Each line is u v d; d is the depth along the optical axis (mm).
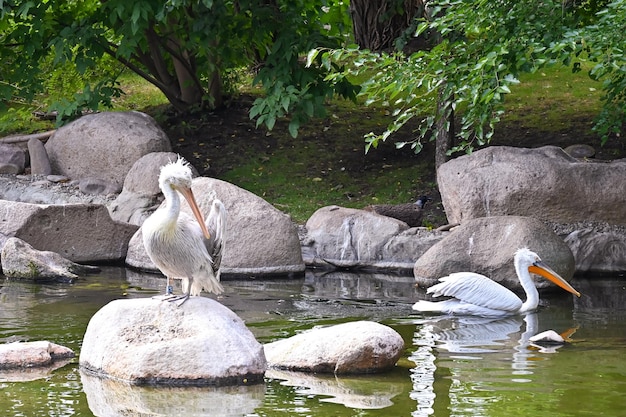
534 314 12883
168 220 9438
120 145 19578
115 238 16750
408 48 25594
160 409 8266
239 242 15734
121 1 18453
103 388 8930
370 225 16781
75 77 22688
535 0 11961
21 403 8414
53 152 20312
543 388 8883
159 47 22391
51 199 18672
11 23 21953
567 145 20234
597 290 14758
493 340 11141
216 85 22922
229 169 20672
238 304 13148
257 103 18859
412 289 14703
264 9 19141
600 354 10344
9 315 12109
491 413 8078
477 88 10664
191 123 22656
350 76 24234
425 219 18016
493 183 16469
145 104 24359
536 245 14648
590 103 22562
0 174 20141
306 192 19594
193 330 9367
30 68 20891
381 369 9602
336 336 9734
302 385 9086
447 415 8031
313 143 21688
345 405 8336
